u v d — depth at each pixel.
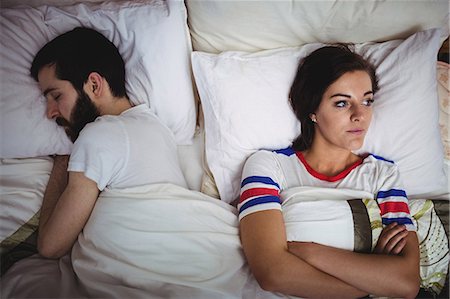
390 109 1.05
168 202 0.92
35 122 1.04
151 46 1.07
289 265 0.83
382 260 0.84
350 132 0.95
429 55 1.03
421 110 1.04
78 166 0.89
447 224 1.03
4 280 0.88
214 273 0.87
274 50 1.13
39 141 1.05
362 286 0.83
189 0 1.10
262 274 0.84
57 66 0.99
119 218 0.89
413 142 1.05
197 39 1.18
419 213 1.03
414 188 1.09
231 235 0.93
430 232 1.00
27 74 1.06
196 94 1.21
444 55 1.25
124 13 1.08
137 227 0.88
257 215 0.89
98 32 1.07
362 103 0.95
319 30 1.13
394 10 1.08
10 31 1.06
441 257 0.99
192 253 0.89
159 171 0.98
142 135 0.99
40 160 1.08
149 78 1.09
